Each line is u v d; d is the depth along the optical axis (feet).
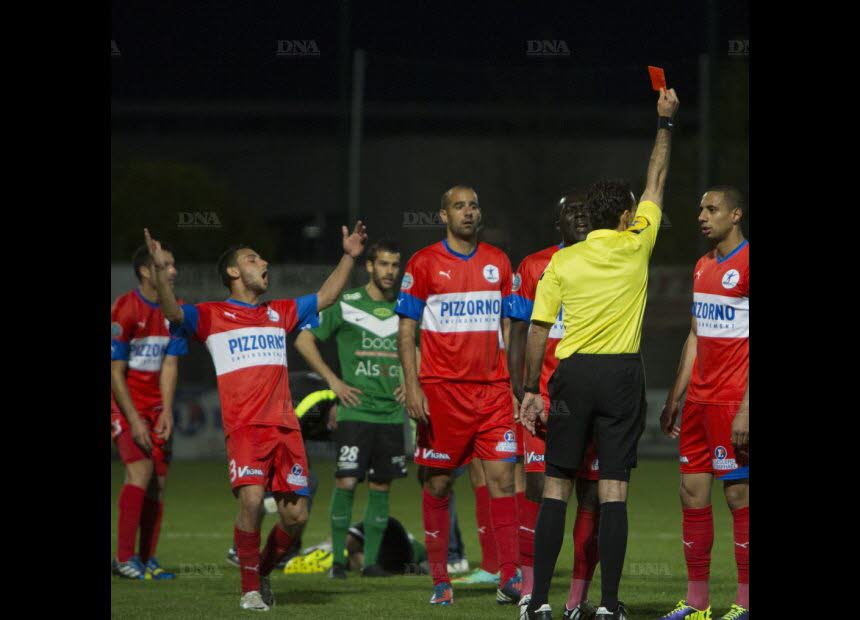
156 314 104.42
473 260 84.38
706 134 270.05
